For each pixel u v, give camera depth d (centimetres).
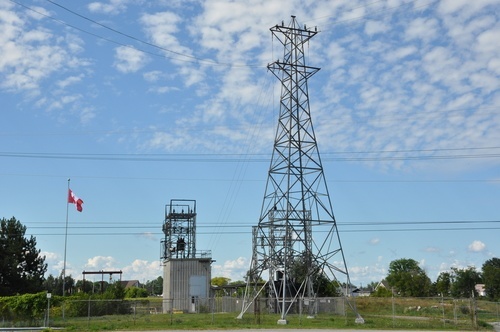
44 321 4791
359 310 7669
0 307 4953
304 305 6197
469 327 4572
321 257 5403
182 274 7550
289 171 5459
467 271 13488
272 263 5569
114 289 7738
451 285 13662
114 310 6500
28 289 6800
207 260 7675
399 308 7794
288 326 4456
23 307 4947
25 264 7056
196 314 6425
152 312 7331
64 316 5494
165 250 8069
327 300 6103
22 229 7162
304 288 5769
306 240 5472
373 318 5631
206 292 7569
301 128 5538
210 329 4191
